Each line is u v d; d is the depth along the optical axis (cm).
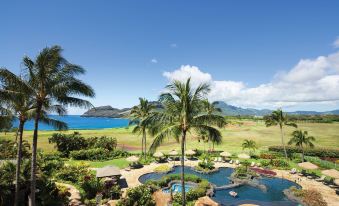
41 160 3666
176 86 2162
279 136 9406
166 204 2614
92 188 2844
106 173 3122
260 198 3000
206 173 4100
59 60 1980
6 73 1823
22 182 2409
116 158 5125
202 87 2131
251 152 5797
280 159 4984
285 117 5391
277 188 3369
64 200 2552
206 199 2611
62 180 3334
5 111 2084
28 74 1972
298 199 2833
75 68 1984
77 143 5372
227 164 4769
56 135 5356
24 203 2373
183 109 2127
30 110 2036
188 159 5122
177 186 3353
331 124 13512
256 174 3888
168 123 2216
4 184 2289
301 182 3600
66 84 1933
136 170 4166
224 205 2709
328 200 2819
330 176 3375
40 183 2575
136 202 2458
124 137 8831
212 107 4962
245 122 14662
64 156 5144
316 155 5669
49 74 1962
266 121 5609
